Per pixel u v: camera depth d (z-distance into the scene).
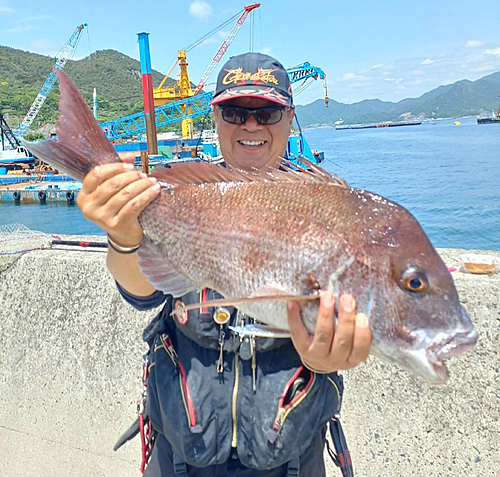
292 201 1.52
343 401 2.33
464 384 2.15
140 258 1.67
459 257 2.55
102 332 2.72
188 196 1.66
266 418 1.57
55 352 2.80
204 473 1.70
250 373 1.61
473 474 2.09
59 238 3.19
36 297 2.89
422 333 1.37
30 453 2.70
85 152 1.55
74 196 26.42
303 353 1.39
